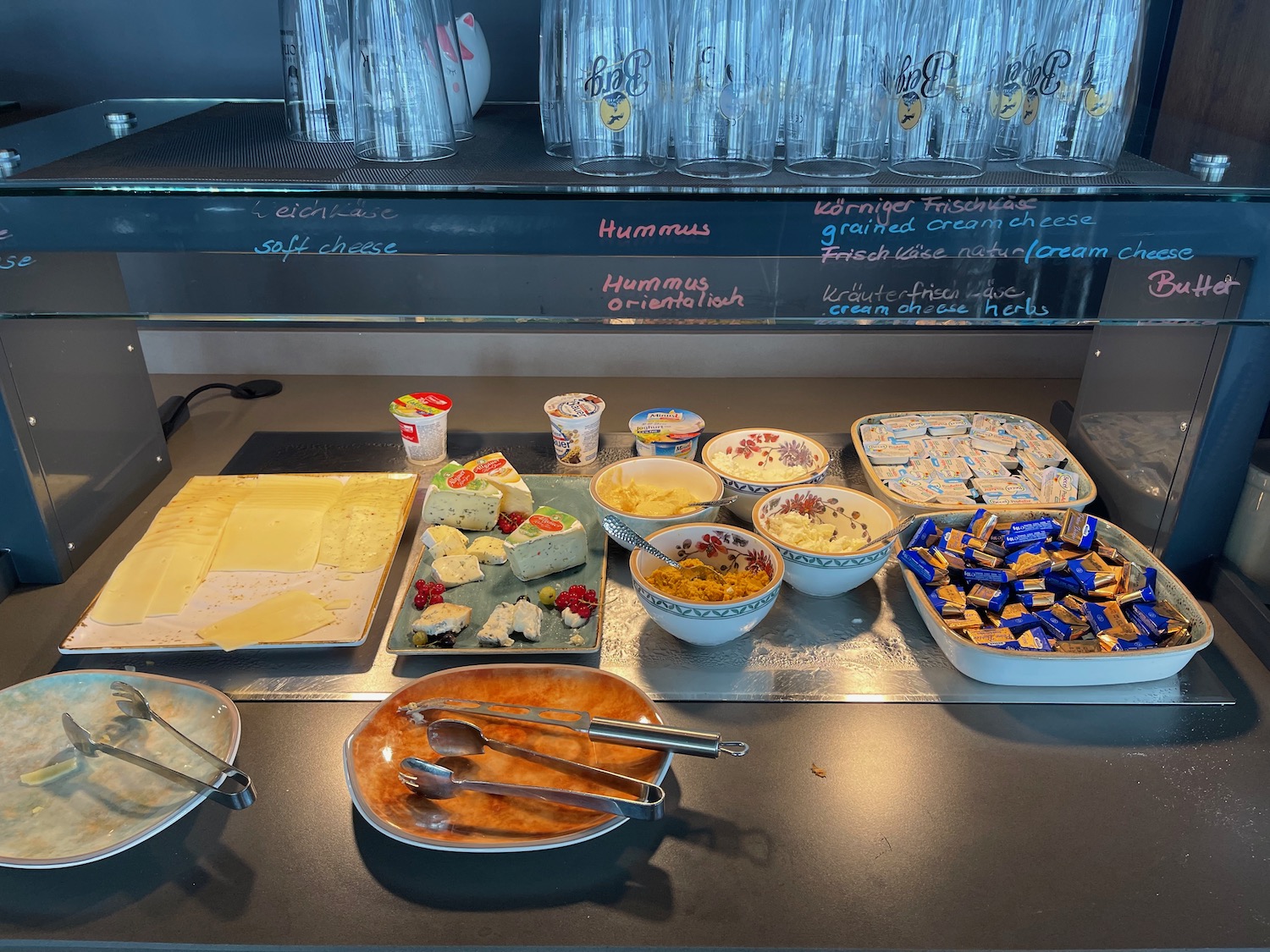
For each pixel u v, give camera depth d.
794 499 1.04
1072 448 1.30
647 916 0.67
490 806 0.74
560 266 0.89
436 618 0.92
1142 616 0.89
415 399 1.28
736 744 0.75
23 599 1.02
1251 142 1.07
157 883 0.70
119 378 1.15
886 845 0.73
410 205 0.85
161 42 1.34
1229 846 0.73
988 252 0.87
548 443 1.33
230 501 1.16
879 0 0.88
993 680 0.88
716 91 0.88
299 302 0.91
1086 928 0.66
